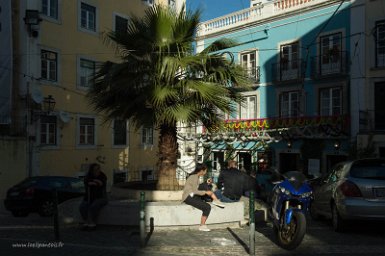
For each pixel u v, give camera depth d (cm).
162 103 1050
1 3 2275
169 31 1112
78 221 1035
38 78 2314
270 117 2803
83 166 2606
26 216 1598
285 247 759
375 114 2320
